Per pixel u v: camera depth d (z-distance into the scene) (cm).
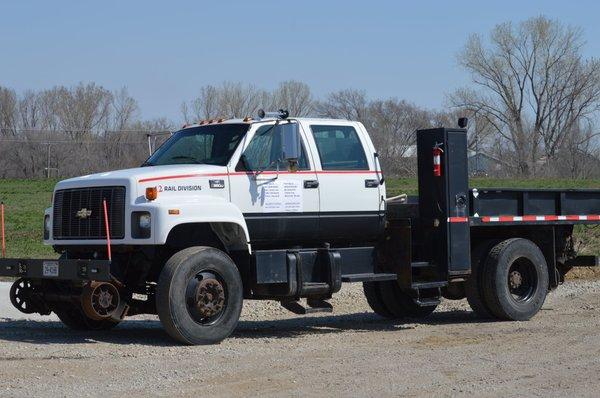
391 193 3303
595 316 1348
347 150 1233
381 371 890
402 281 1251
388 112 4603
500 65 5691
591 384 840
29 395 779
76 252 1161
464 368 910
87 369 891
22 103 6756
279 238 1166
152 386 817
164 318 1045
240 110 4875
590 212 1473
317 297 1214
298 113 4878
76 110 6519
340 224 1212
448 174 1289
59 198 1152
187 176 1091
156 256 1123
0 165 6575
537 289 1358
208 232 1147
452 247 1288
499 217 1341
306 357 967
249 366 910
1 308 1484
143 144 5853
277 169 1159
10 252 2578
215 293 1073
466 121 1312
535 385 836
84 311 1085
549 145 5747
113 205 1084
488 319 1354
